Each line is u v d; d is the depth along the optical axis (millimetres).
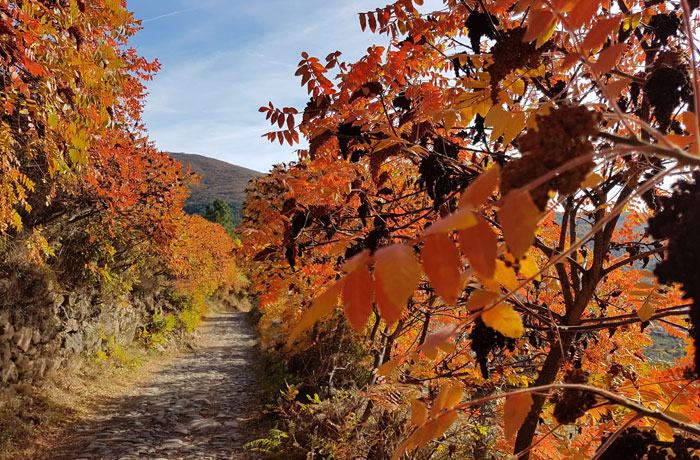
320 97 2023
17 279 9648
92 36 3562
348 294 468
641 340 2930
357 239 2361
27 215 9117
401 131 1935
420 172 1775
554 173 411
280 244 2561
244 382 13828
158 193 10633
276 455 7262
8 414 8188
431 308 3229
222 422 10008
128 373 13570
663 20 1395
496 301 641
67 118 3307
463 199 482
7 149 3389
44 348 10359
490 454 3477
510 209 424
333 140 2348
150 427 9438
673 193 617
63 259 11828
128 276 14961
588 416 1542
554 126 449
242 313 37000
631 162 1590
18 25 2879
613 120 1191
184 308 22062
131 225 11172
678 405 1156
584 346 2832
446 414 779
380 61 1993
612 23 641
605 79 1639
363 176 2703
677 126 1346
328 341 8531
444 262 439
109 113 3859
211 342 22641
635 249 2496
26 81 3244
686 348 1187
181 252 14969
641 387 1272
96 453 7793
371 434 4895
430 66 2449
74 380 11039
